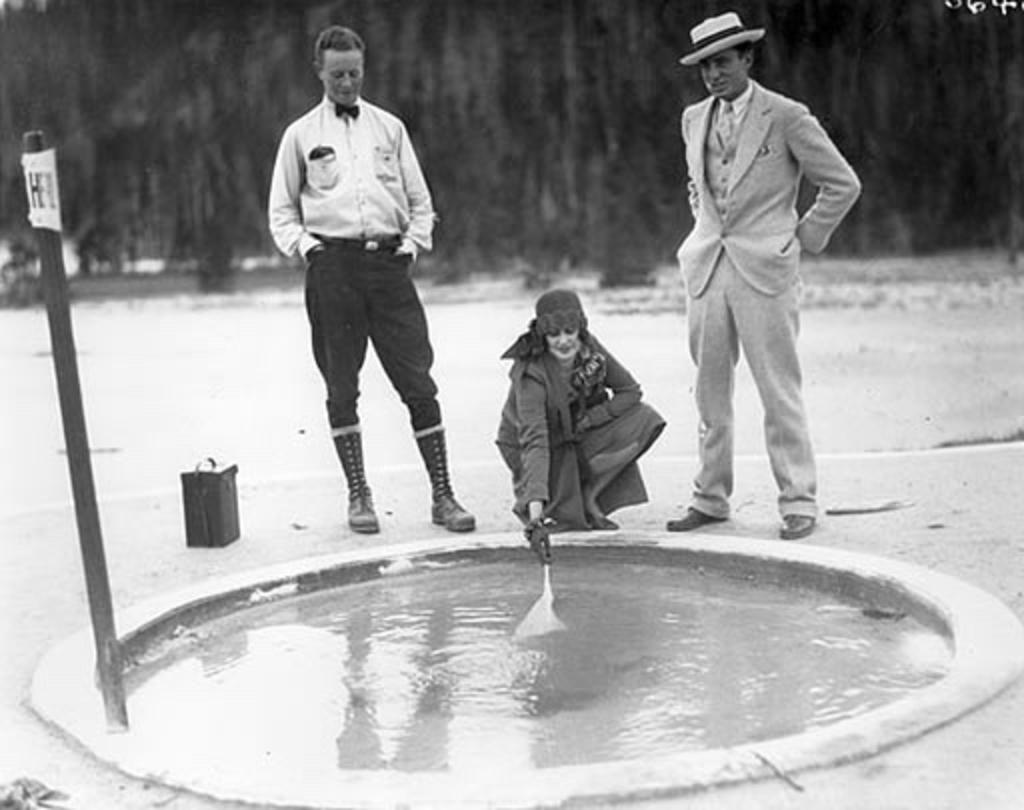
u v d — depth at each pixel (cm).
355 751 342
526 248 1956
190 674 409
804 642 413
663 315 1536
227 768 333
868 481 614
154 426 948
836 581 460
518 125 1988
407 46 2022
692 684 379
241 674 406
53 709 369
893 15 1738
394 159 570
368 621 453
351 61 555
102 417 996
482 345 1334
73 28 2067
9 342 1520
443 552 507
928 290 1614
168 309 1783
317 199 560
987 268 1748
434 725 358
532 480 491
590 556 509
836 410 912
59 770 333
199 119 2045
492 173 1977
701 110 534
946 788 299
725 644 413
